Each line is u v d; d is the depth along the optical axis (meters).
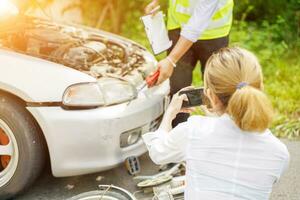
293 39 6.85
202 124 1.99
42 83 3.00
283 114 4.75
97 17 7.41
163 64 3.13
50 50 3.41
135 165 3.19
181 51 3.12
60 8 6.23
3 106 3.03
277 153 1.92
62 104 2.98
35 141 3.07
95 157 3.05
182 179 3.05
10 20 3.78
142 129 3.24
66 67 3.12
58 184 3.46
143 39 6.65
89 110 3.01
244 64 1.88
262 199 1.92
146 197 3.19
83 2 7.21
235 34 6.54
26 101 2.99
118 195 2.73
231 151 1.91
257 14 7.46
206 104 2.07
